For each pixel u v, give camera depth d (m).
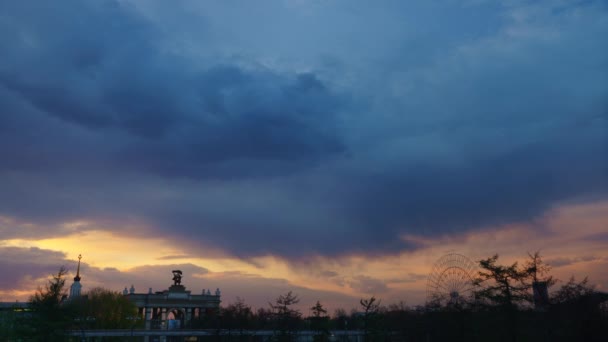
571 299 75.75
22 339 88.62
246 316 150.62
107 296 177.50
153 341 175.38
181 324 198.12
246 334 150.00
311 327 139.50
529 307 81.75
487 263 86.38
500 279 81.56
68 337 96.62
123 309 177.25
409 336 126.50
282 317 136.38
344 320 185.62
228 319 151.25
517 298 80.19
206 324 172.12
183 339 181.12
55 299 85.62
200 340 168.50
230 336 148.88
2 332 104.38
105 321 168.50
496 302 83.00
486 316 85.94
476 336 96.69
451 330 102.25
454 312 102.25
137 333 154.75
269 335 150.75
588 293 75.38
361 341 177.25
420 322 122.12
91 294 179.00
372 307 142.62
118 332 150.75
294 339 142.62
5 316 113.94
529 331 81.88
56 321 84.75
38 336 82.81
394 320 147.12
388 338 137.00
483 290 84.62
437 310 110.62
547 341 79.19
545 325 78.31
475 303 90.19
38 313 85.38
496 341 88.88
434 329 110.75
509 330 80.25
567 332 75.44
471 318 98.38
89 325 157.38
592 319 73.31
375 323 139.75
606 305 77.56
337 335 172.12
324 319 136.62
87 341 147.50
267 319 158.00
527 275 80.69
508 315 80.38
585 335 72.56
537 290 80.56
